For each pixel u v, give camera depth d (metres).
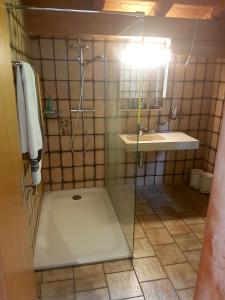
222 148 0.75
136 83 2.46
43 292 1.68
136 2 2.30
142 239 2.24
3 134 0.87
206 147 3.23
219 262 0.79
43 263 1.90
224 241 0.76
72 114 2.76
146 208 2.77
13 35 1.66
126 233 2.22
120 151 2.37
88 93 2.72
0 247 0.77
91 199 2.92
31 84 1.57
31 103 1.55
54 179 2.96
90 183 3.09
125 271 1.87
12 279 0.91
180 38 2.50
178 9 2.45
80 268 1.89
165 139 2.70
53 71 2.58
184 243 2.20
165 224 2.47
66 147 2.87
